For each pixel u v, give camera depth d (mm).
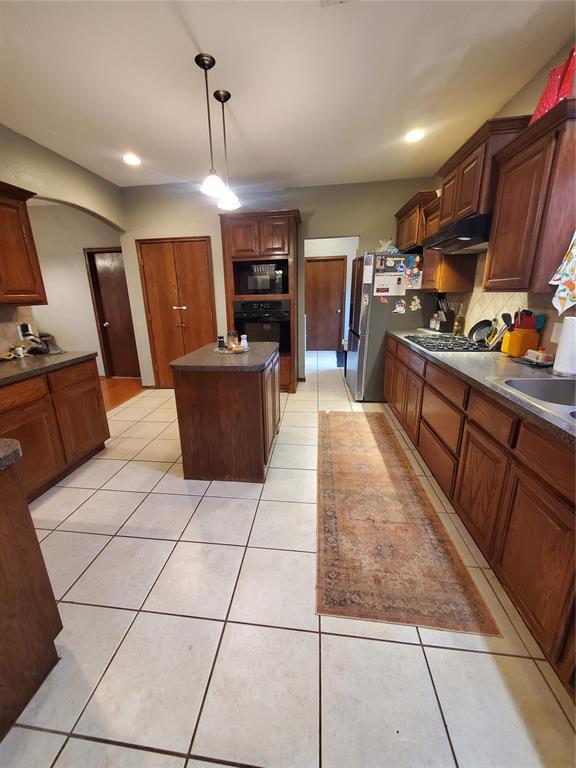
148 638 1217
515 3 1528
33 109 2307
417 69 1979
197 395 2115
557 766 878
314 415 3438
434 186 3779
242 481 2236
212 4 1505
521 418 1254
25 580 1008
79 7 1503
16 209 2301
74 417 2381
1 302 2217
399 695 1035
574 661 999
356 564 1537
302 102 2283
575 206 1512
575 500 973
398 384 3135
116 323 5215
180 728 966
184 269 4172
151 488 2180
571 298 1550
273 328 4051
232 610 1321
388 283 3475
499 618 1278
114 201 3875
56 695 1043
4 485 934
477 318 2803
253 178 3713
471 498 1674
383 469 2367
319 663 1128
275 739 939
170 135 2697
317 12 1562
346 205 3957
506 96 2250
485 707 1003
